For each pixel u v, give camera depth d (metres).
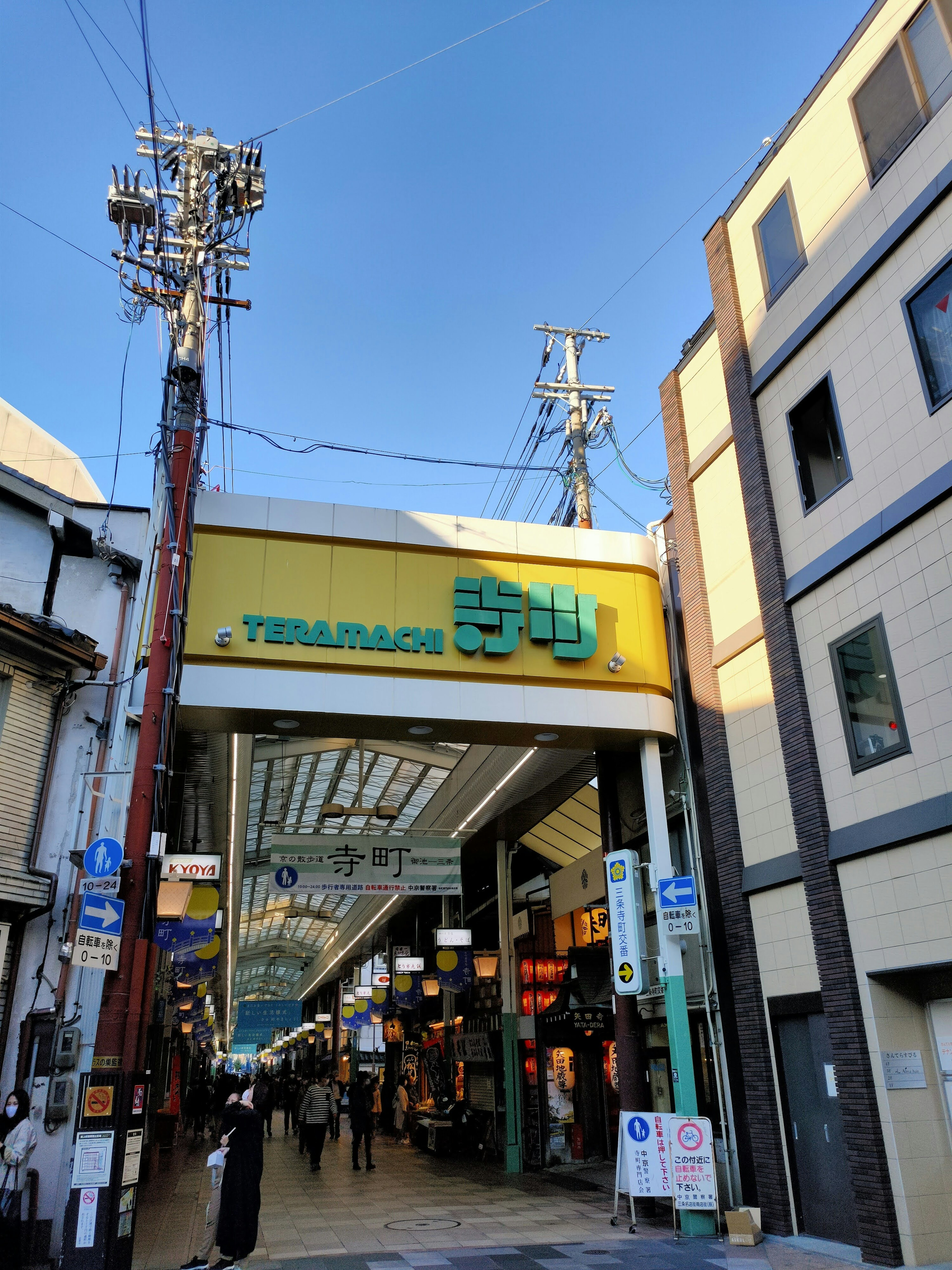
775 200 11.54
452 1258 8.94
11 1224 7.69
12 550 10.40
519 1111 16.30
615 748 13.07
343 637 11.44
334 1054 41.66
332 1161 19.16
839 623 9.80
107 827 9.71
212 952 16.72
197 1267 8.28
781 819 10.58
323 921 34.06
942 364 8.69
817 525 10.34
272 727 11.57
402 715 11.35
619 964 11.91
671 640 13.19
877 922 8.78
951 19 8.75
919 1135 8.27
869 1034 8.66
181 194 11.02
